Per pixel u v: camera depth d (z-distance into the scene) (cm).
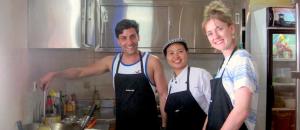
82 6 255
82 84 351
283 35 322
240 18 343
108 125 276
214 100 178
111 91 354
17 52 205
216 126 175
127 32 229
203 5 342
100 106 346
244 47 345
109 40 338
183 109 231
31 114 225
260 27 327
